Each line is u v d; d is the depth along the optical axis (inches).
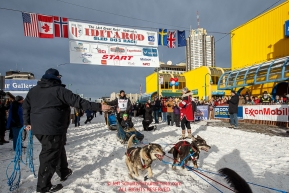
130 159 153.6
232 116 406.3
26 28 311.7
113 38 383.9
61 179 141.6
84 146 263.9
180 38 426.0
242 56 762.2
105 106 135.8
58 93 122.0
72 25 351.3
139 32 401.1
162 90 1391.5
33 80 759.1
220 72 1168.8
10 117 240.4
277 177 148.6
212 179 136.9
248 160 190.4
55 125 119.7
